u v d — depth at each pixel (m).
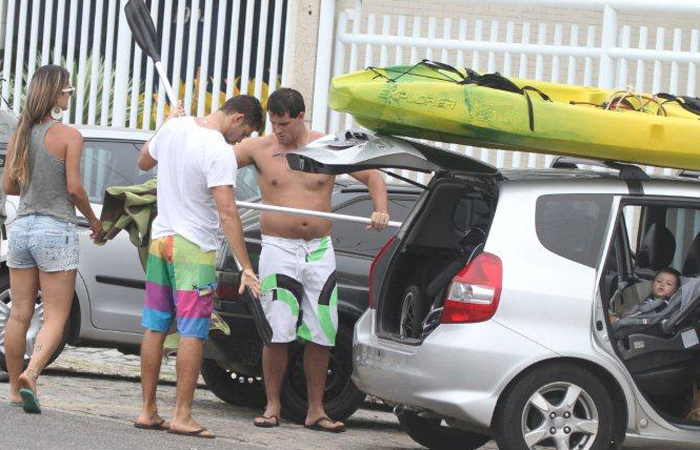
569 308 26.09
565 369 26.05
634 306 28.52
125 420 30.50
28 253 30.00
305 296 31.56
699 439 26.80
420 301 28.12
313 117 47.12
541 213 26.61
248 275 28.64
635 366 28.03
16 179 29.86
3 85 51.12
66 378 38.41
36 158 29.77
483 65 47.09
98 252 36.97
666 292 28.62
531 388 25.86
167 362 39.19
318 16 47.16
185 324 28.80
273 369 31.66
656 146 27.33
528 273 26.09
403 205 34.31
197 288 28.72
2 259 36.03
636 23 50.28
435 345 26.00
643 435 26.61
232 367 33.97
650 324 28.19
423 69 29.30
